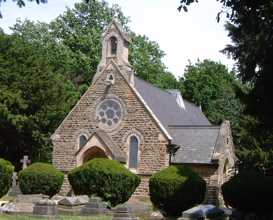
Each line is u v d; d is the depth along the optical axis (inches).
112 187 1488.7
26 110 2299.5
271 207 1312.7
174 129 1927.9
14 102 2208.4
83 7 2970.0
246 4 1008.2
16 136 2327.8
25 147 2384.4
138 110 1804.9
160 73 3250.5
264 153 2027.6
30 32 3014.3
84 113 1881.2
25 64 2329.0
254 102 1339.8
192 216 1219.2
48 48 2874.0
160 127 1764.3
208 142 1854.1
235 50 1464.1
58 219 1186.0
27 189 1571.1
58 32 2997.0
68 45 2925.7
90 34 2886.3
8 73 2258.9
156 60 3218.5
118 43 1883.6
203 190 1444.4
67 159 1870.1
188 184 1407.5
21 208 1327.5
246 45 1213.1
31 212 1277.1
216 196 1765.5
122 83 1844.2
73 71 2869.1
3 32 2396.7
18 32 3016.7
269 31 1021.2
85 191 1513.3
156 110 1903.3
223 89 3324.3
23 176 1577.3
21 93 2267.5
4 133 2316.7
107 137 1819.6
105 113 1852.9
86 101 1886.1
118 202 1508.4
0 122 2236.7
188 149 1846.7
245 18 1011.3
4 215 1210.0
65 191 1836.9
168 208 1428.4
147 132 1779.0
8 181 1498.5
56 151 1889.8
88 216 1296.8
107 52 1899.6
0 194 1486.2
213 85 3376.0
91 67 2837.1
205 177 1793.8
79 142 1870.1
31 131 2299.5
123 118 1819.6
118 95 1841.8
